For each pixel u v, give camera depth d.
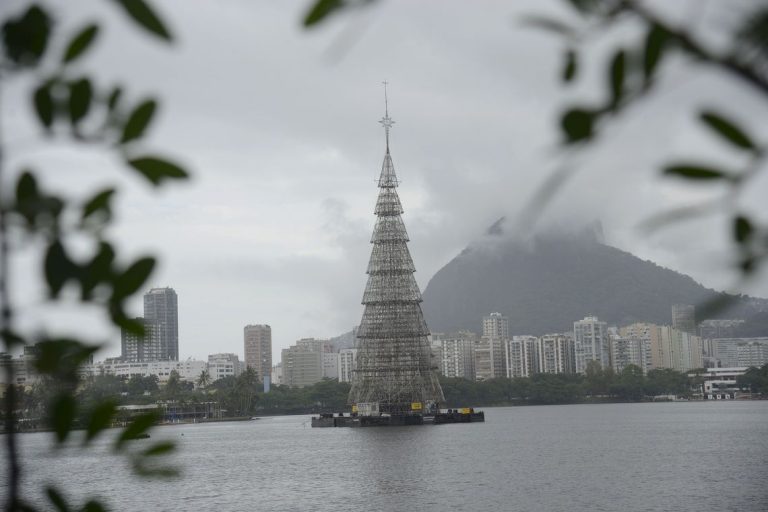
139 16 3.95
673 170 3.77
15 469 4.90
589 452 158.38
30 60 4.42
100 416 5.27
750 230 3.78
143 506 100.44
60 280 4.55
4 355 4.52
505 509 88.31
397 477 123.38
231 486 119.94
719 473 113.81
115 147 4.63
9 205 4.52
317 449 194.12
